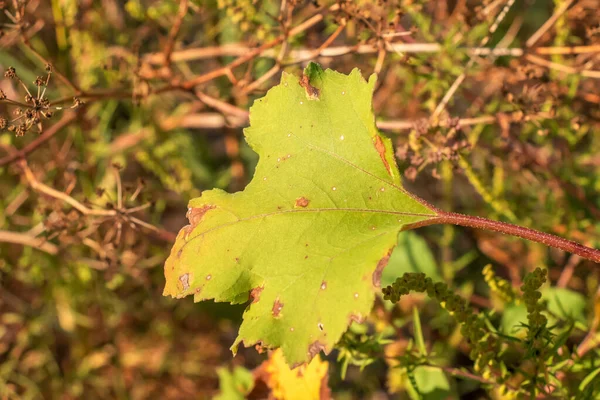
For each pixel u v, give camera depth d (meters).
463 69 0.64
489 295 0.71
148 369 0.80
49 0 0.76
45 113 0.53
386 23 0.61
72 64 0.75
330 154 0.49
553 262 0.70
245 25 0.63
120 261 0.66
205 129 0.87
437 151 0.58
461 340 0.67
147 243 0.70
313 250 0.48
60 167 0.72
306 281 0.47
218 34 0.75
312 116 0.49
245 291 0.48
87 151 0.73
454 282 0.73
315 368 0.56
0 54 0.74
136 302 0.78
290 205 0.49
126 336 0.80
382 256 0.46
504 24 0.75
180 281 0.48
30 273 0.73
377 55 0.66
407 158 0.61
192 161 0.82
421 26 0.65
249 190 0.49
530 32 0.77
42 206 0.64
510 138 0.66
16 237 0.69
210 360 0.82
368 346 0.55
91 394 0.79
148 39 0.82
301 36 0.66
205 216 0.49
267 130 0.50
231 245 0.48
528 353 0.50
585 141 0.73
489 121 0.61
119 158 0.73
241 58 0.63
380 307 0.58
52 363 0.78
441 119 0.59
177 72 0.76
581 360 0.53
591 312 0.62
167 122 0.75
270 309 0.47
